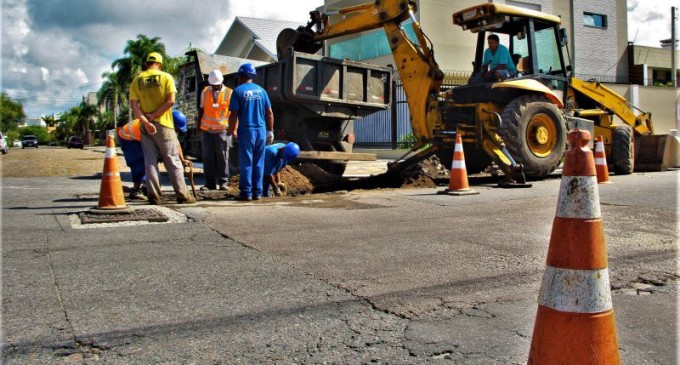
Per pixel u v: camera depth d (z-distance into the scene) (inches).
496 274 151.9
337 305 127.0
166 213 243.6
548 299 75.6
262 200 299.9
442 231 209.9
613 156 457.4
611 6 1035.9
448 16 829.2
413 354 101.6
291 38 416.8
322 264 161.9
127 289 137.4
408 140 775.7
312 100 390.9
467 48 847.1
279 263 162.9
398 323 116.4
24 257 167.3
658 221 223.3
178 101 580.1
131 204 280.4
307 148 414.6
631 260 164.4
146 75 269.4
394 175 399.9
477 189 341.1
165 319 117.7
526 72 398.0
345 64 405.4
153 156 278.2
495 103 384.8
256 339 108.0
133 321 116.4
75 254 171.5
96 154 1067.3
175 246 183.6
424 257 170.1
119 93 2167.8
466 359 99.5
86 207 271.9
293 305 126.9
